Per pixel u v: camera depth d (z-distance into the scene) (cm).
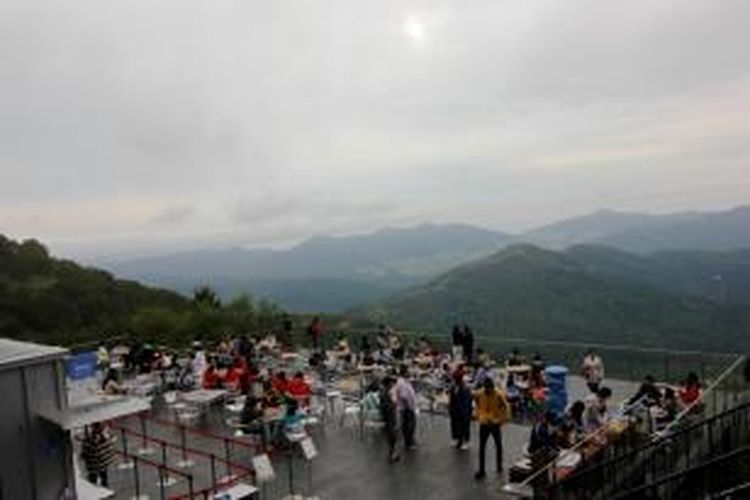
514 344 2528
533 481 1347
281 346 3019
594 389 1981
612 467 1341
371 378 2261
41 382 1031
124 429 2044
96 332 3806
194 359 2609
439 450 1816
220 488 1467
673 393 1791
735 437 1461
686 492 1340
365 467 1716
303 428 1894
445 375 2195
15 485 996
